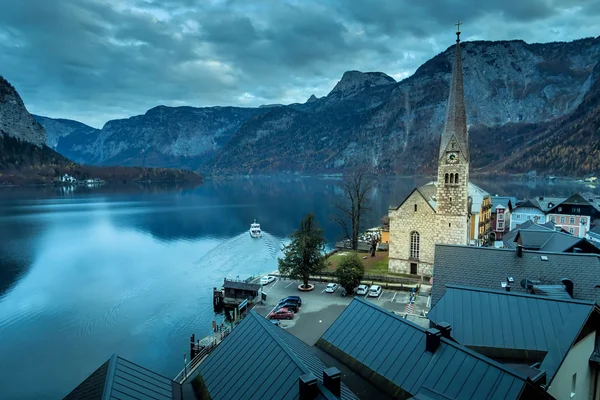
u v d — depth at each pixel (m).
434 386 21.45
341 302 65.56
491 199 127.75
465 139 72.00
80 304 78.06
